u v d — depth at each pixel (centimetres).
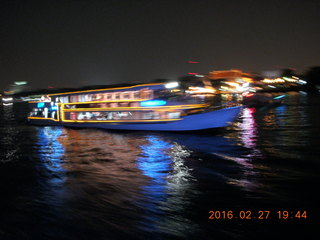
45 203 948
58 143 2223
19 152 1933
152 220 813
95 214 855
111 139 2270
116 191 1048
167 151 1750
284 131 2345
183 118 2266
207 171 1280
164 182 1144
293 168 1273
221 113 2195
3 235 746
